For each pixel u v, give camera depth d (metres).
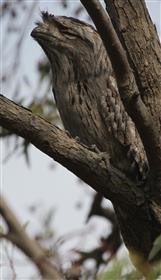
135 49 8.88
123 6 8.96
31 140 8.05
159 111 8.76
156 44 8.94
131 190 8.73
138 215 9.06
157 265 6.33
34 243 4.88
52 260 5.89
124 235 10.45
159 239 6.70
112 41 7.60
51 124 8.16
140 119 8.04
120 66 7.76
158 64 8.88
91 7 7.36
